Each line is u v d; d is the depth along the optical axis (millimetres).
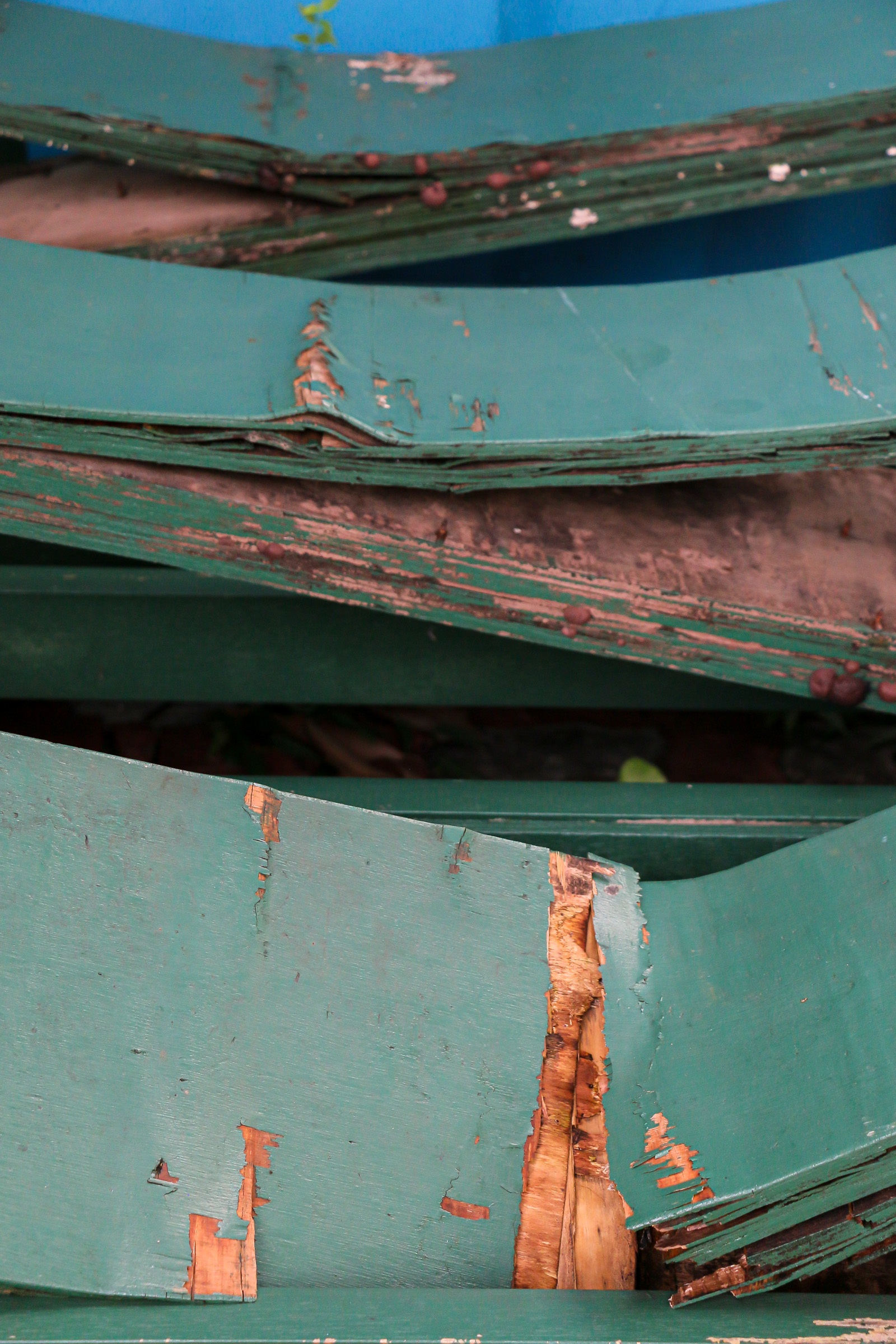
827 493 2084
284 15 2631
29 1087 1323
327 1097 1434
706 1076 1499
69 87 2230
